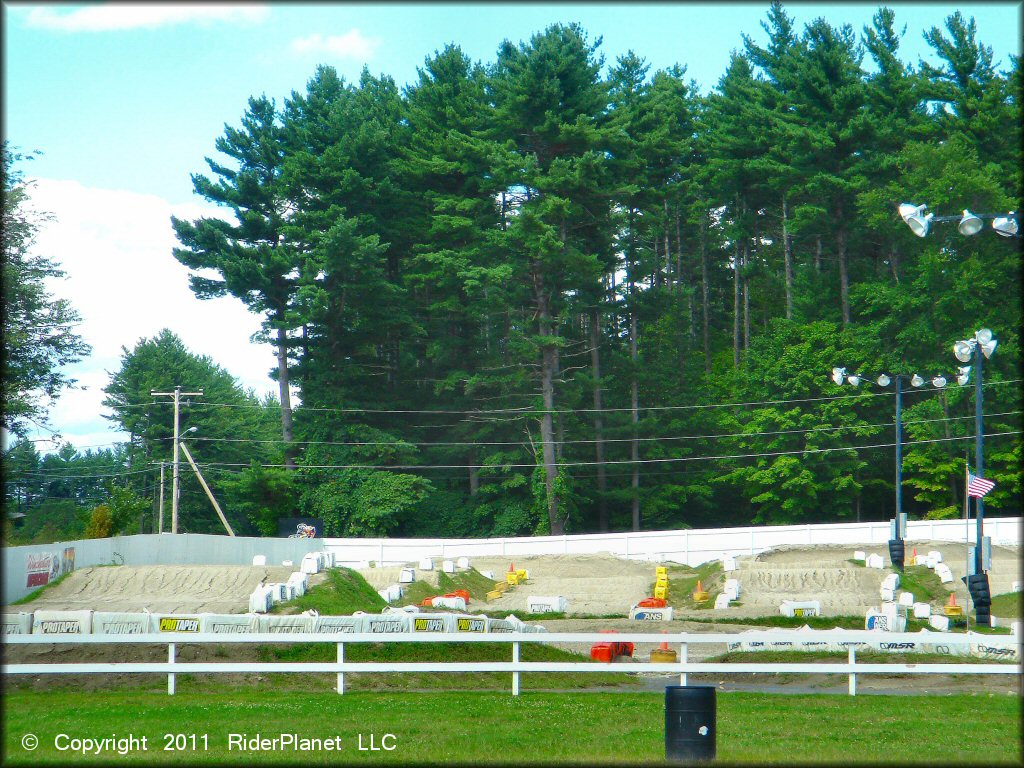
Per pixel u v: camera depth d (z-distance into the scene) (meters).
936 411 62.97
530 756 12.20
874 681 20.94
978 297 61.94
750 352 72.94
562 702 16.61
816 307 73.50
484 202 73.44
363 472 70.50
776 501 70.25
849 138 68.94
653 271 83.19
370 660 21.00
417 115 78.00
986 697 17.84
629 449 76.19
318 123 77.06
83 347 52.16
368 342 76.19
